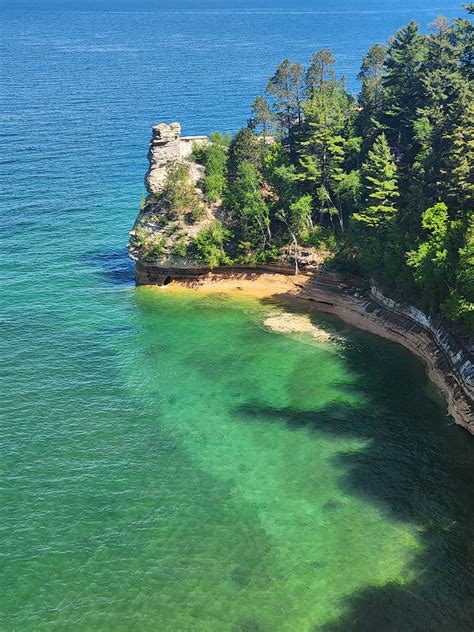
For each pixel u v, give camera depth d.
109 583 50.69
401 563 51.31
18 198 142.75
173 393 75.94
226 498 59.16
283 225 106.75
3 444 66.50
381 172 90.75
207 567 51.84
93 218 134.12
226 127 199.00
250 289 102.69
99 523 56.59
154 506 58.44
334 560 51.91
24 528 55.97
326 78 128.25
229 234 105.56
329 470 62.19
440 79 99.50
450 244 76.38
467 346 72.00
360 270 95.62
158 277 105.75
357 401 72.94
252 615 47.53
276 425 69.38
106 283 106.88
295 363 81.50
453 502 57.53
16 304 97.69
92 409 72.81
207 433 68.50
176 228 105.75
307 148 106.75
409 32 104.88
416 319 83.50
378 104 112.31
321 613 47.38
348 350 83.75
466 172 77.50
